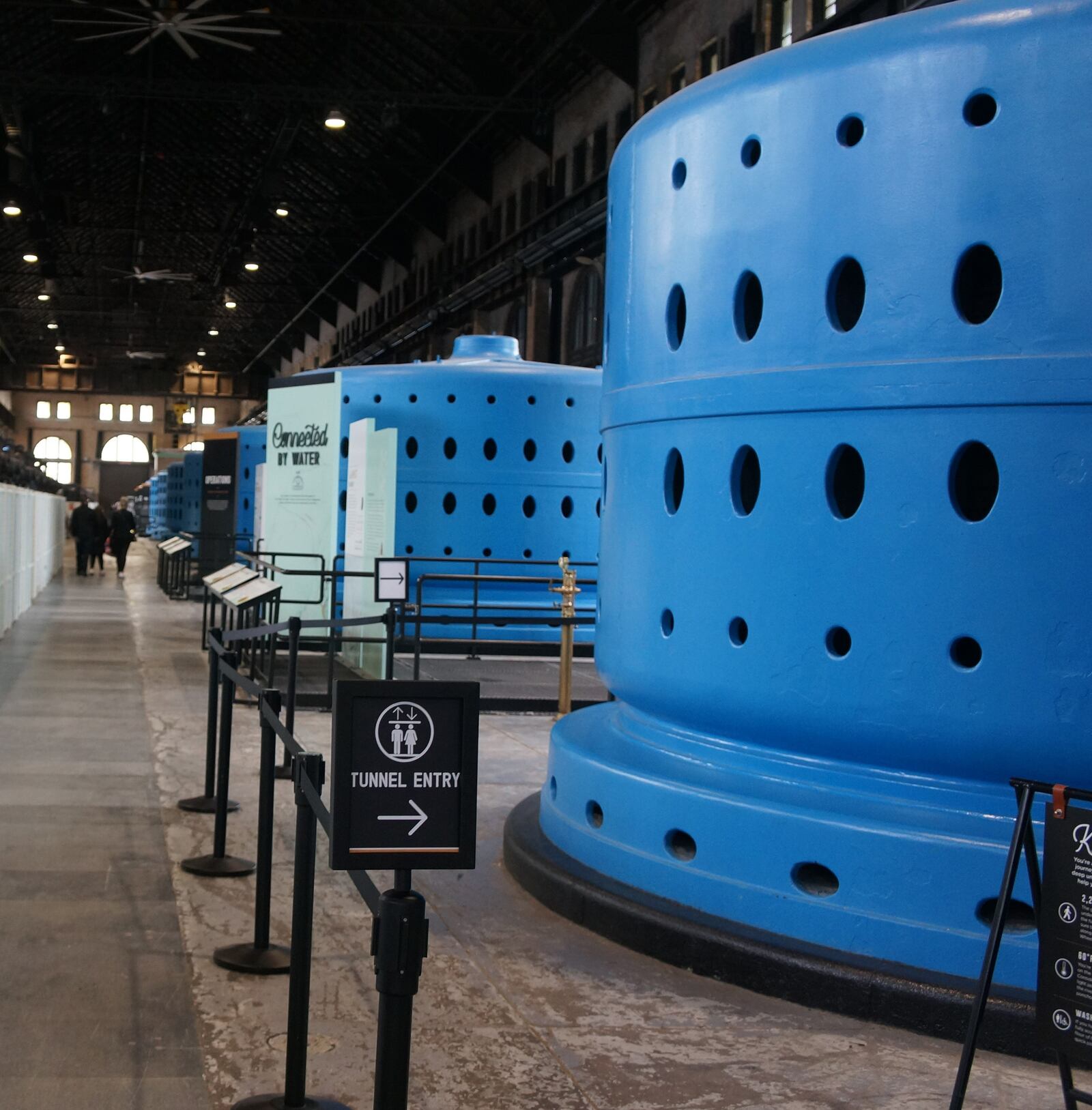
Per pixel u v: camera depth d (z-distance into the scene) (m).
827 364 4.88
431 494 16.28
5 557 16.84
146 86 32.41
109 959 4.80
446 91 34.31
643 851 5.40
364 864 2.94
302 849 3.62
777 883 4.87
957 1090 3.20
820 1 22.05
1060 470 4.39
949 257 4.59
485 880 6.12
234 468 28.28
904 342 4.68
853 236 4.82
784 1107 3.76
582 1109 3.71
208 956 4.87
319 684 12.38
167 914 5.36
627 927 5.15
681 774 5.44
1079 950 2.98
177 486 43.09
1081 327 4.34
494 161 38.84
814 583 4.95
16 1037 4.08
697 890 5.13
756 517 5.15
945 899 4.48
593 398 16.59
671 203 5.61
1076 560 4.38
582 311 33.16
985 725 4.54
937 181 4.62
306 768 3.54
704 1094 3.83
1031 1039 4.14
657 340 5.71
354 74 34.94
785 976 4.61
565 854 5.97
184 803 7.27
